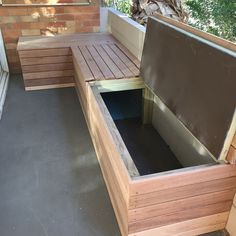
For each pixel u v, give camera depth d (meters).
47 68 3.00
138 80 2.21
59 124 2.47
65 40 3.16
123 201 1.37
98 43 3.05
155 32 1.91
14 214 1.62
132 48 2.70
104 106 1.78
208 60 1.34
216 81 1.28
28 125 2.45
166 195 1.29
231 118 1.18
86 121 2.47
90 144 2.21
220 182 1.33
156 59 1.89
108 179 1.71
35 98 2.89
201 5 2.08
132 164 1.31
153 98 2.28
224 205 1.43
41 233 1.52
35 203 1.69
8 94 2.96
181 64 1.58
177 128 1.95
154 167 1.96
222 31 1.83
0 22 3.15
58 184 1.83
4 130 2.37
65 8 3.25
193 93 1.46
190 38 1.50
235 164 1.28
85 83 2.16
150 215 1.33
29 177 1.88
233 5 1.74
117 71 2.28
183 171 1.25
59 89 3.09
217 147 1.27
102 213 1.63
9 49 3.32
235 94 1.16
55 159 2.05
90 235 1.50
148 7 2.77
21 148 2.16
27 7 3.14
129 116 2.48
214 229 1.52
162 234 1.43
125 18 2.89
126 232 1.39
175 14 2.64
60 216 1.61
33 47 2.88
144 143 2.19
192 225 1.46
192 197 1.34
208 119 1.33
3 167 1.97
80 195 1.75
